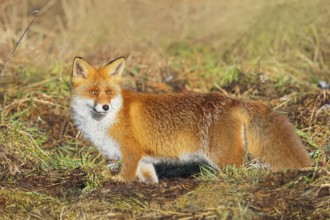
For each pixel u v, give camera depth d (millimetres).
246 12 36406
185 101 19547
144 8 40062
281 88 27766
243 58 32562
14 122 23203
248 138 18828
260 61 31031
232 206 16375
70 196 18188
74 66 19766
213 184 17641
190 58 33344
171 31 37625
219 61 32406
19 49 31516
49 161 21828
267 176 17594
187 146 19359
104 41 36656
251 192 16953
